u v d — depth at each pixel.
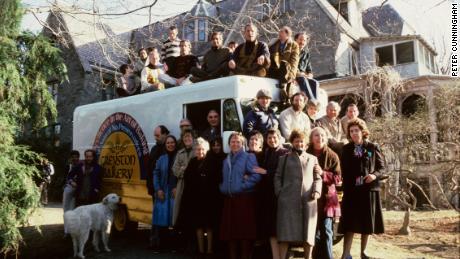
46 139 22.39
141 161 9.45
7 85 7.14
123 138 10.06
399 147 13.41
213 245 7.59
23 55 7.50
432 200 15.46
